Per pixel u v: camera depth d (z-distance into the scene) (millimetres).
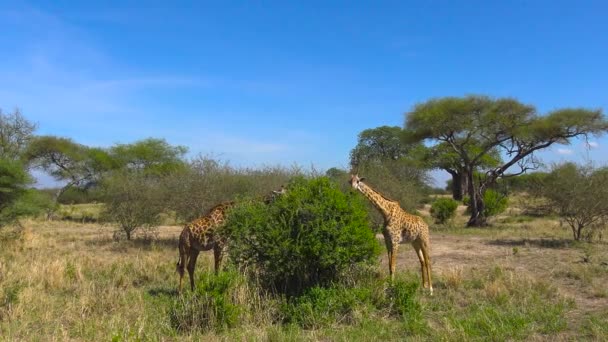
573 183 15594
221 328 6762
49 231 21047
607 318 7078
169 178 16766
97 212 31844
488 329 6516
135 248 14906
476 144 25688
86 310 7668
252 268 8398
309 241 7828
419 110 24922
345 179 16141
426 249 9383
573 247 14328
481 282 9227
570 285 9406
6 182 15984
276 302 7500
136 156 35000
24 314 7387
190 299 7199
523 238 16906
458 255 13320
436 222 25016
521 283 8969
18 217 16953
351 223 8016
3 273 9453
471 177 23938
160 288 9523
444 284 9398
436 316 7457
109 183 17391
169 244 15859
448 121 23750
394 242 9250
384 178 20312
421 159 37938
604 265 11070
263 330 6574
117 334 6105
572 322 7000
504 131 23875
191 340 6277
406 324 6789
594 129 22359
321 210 7855
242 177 16031
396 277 9484
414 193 20953
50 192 34344
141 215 16719
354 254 8055
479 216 23484
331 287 7832
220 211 9492
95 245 15750
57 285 9242
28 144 29172
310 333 6543
